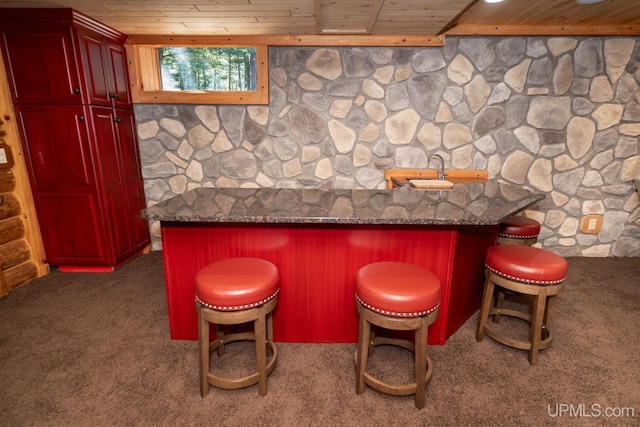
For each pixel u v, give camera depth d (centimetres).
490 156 355
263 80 342
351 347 209
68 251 312
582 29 318
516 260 189
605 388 178
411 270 169
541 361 198
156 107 349
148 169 362
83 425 154
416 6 253
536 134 347
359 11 263
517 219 265
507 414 162
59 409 163
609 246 367
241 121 353
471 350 207
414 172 356
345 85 345
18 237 291
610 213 359
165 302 263
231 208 186
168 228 196
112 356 200
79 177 296
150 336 220
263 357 166
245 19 284
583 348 210
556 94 337
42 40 270
